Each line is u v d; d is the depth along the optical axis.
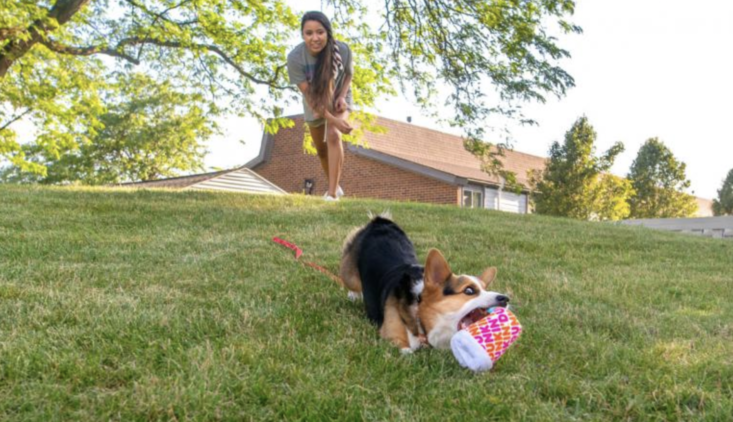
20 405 2.31
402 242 4.18
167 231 6.38
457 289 3.15
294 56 7.24
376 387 2.68
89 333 3.12
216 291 4.24
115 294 3.96
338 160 8.64
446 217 8.91
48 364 2.68
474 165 26.34
